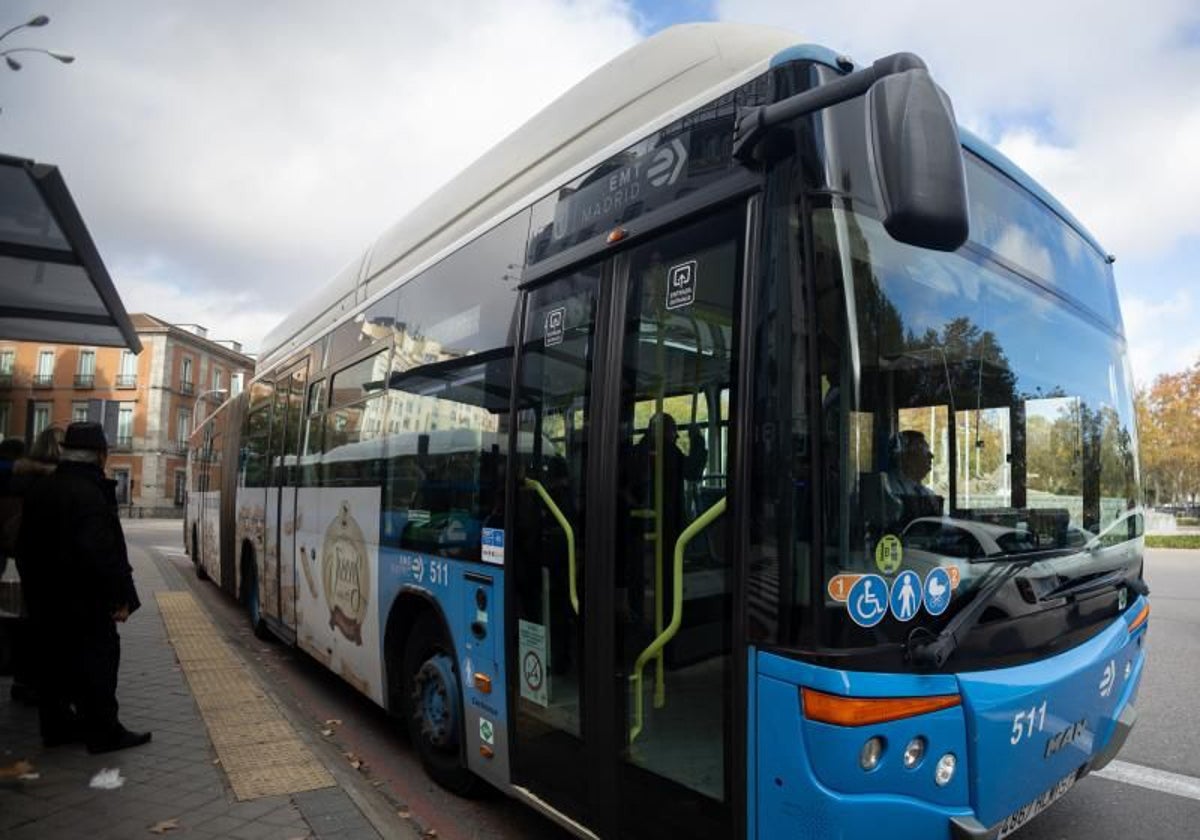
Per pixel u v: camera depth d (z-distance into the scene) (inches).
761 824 96.9
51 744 190.4
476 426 167.5
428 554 182.5
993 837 104.0
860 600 93.7
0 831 143.8
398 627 201.3
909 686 95.5
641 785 117.2
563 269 144.3
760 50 125.0
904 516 100.0
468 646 164.4
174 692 239.5
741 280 104.7
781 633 95.3
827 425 94.8
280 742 193.5
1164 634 369.1
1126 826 162.4
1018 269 132.0
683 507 112.9
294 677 302.2
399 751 216.4
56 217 174.2
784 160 102.0
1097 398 150.9
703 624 107.6
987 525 113.6
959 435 111.9
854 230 99.8
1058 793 122.0
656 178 125.6
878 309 101.5
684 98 129.6
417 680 185.8
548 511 141.8
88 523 182.4
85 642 185.0
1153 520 1499.8
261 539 342.3
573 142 153.6
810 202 98.4
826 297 96.7
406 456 199.0
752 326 101.7
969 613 103.1
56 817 150.2
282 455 311.9
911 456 103.3
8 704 231.8
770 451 97.7
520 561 148.4
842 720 90.6
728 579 103.4
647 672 117.8
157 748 188.7
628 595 122.4
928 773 96.8
